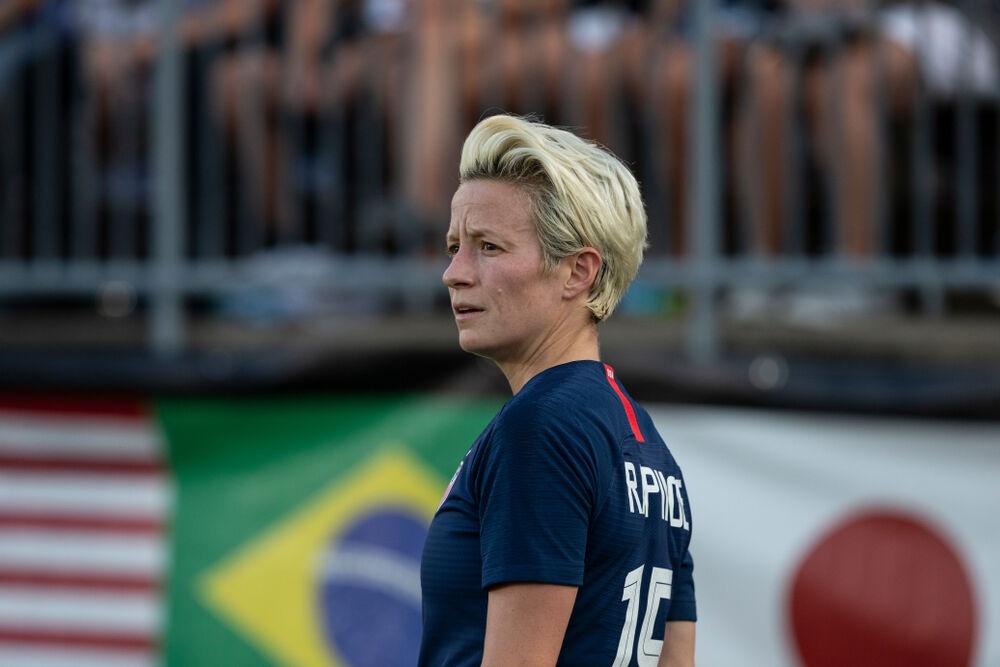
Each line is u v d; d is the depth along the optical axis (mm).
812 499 14359
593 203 6520
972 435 14438
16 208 15766
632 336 15703
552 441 6062
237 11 15672
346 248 15953
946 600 14336
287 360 14445
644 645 6609
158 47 15188
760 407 14398
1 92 15711
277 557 14461
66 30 15852
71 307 16953
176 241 15102
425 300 16016
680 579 7344
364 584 14398
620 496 6273
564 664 6117
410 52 15570
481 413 14398
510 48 15531
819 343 15422
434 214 15516
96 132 15812
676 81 15367
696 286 14852
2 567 14656
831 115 15320
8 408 14750
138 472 14648
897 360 15172
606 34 15953
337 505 14469
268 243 15820
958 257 15383
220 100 15609
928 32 15180
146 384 14539
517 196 6531
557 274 6570
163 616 14500
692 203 15211
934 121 16062
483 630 6148
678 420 14406
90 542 14625
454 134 15547
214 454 14562
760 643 14242
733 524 14352
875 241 15211
